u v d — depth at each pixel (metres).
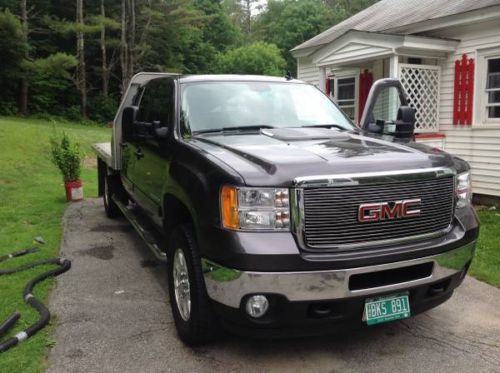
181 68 39.03
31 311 4.16
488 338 3.79
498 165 9.41
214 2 50.53
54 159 9.37
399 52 9.97
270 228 3.00
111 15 35.16
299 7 49.31
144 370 3.32
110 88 36.97
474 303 4.46
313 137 3.98
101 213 8.17
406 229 3.22
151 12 34.25
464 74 9.92
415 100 10.30
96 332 3.86
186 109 4.39
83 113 32.91
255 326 3.06
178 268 3.76
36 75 30.52
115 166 6.76
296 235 2.98
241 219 3.01
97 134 24.17
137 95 6.04
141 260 5.69
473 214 3.68
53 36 33.62
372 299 3.15
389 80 5.02
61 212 8.23
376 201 3.11
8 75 28.53
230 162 3.25
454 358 3.49
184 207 3.78
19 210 8.23
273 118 4.55
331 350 3.60
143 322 4.05
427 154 3.52
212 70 43.62
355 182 3.04
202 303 3.36
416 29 10.51
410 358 3.49
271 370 3.33
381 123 4.72
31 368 3.31
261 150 3.46
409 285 3.21
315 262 2.94
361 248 3.08
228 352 3.56
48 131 20.55
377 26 12.25
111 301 4.48
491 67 9.54
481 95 9.69
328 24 48.16
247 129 4.35
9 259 5.65
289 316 3.01
